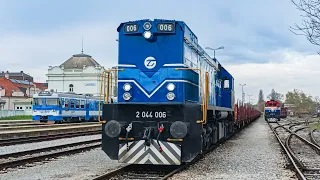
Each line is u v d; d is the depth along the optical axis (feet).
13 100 297.94
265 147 59.98
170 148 34.99
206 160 43.96
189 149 35.47
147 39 37.76
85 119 142.82
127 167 37.11
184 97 37.17
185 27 38.73
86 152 51.37
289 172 36.83
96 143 65.46
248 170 37.47
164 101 36.99
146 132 35.35
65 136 78.07
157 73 37.50
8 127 91.66
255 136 85.51
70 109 132.05
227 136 71.56
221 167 38.99
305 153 55.42
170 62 37.45
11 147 57.98
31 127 97.09
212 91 54.03
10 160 43.50
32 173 35.19
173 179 32.09
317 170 39.24
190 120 35.81
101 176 31.01
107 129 35.29
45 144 63.26
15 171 36.24
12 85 321.73
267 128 126.31
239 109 96.68
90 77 244.01
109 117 37.32
